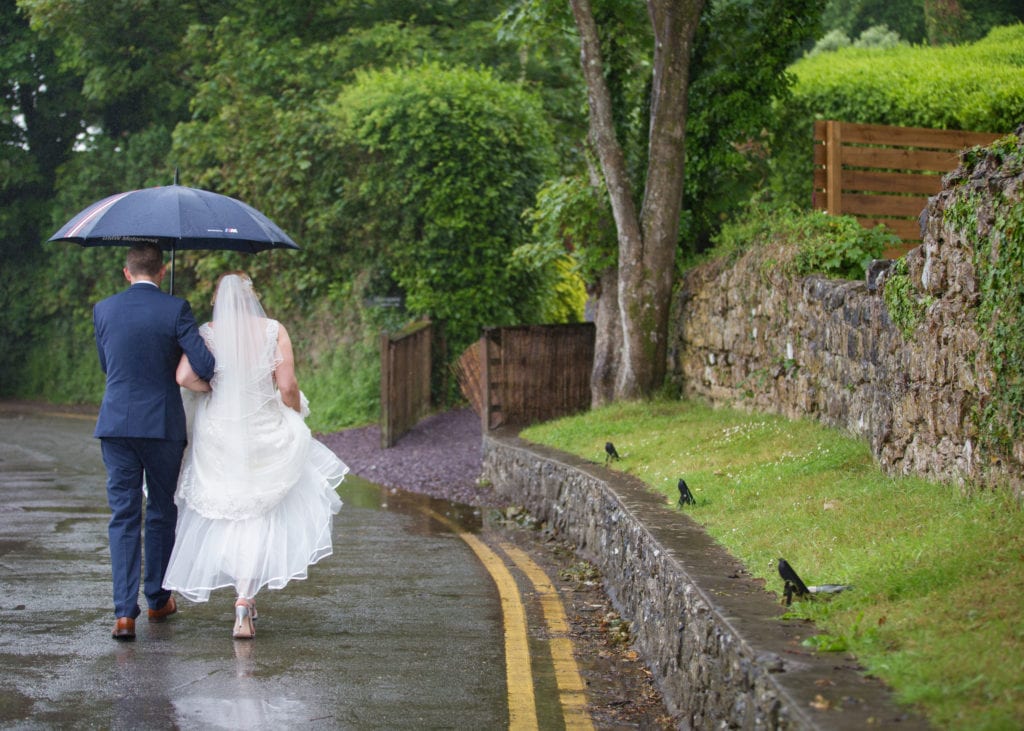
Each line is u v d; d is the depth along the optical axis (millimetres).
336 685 5602
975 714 3262
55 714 5020
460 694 5539
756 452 9117
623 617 7195
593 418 13211
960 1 19406
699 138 14086
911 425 7008
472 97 19422
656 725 5172
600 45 13578
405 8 25344
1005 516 5230
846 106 14477
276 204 21062
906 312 7105
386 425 17125
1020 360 5387
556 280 20969
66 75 28094
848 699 3537
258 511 6492
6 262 27609
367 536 10422
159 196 6793
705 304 13125
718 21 13844
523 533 10781
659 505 7688
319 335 21172
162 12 26625
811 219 11023
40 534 9914
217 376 6586
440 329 20047
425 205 19516
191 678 5633
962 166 6352
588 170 15039
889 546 5289
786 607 4746
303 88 22266
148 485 6762
